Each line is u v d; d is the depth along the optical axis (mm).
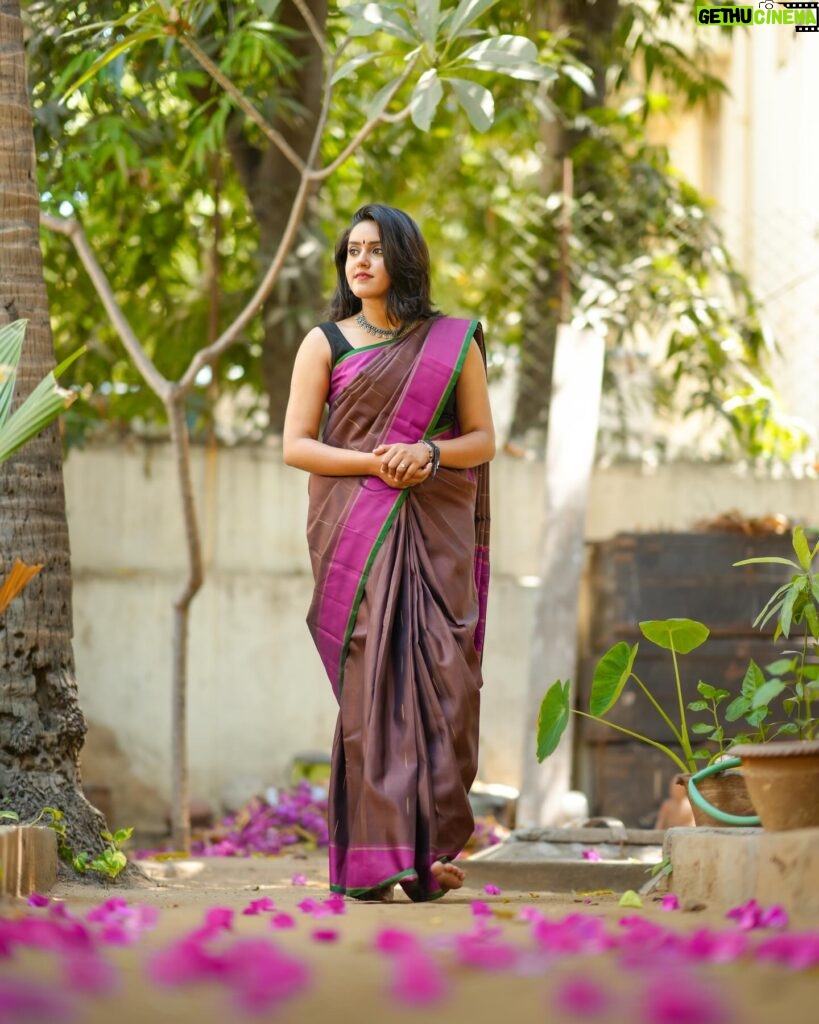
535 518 8969
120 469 8680
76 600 8508
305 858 7270
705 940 2447
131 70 7836
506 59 5453
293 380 4523
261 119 6273
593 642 8555
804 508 8992
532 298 9352
